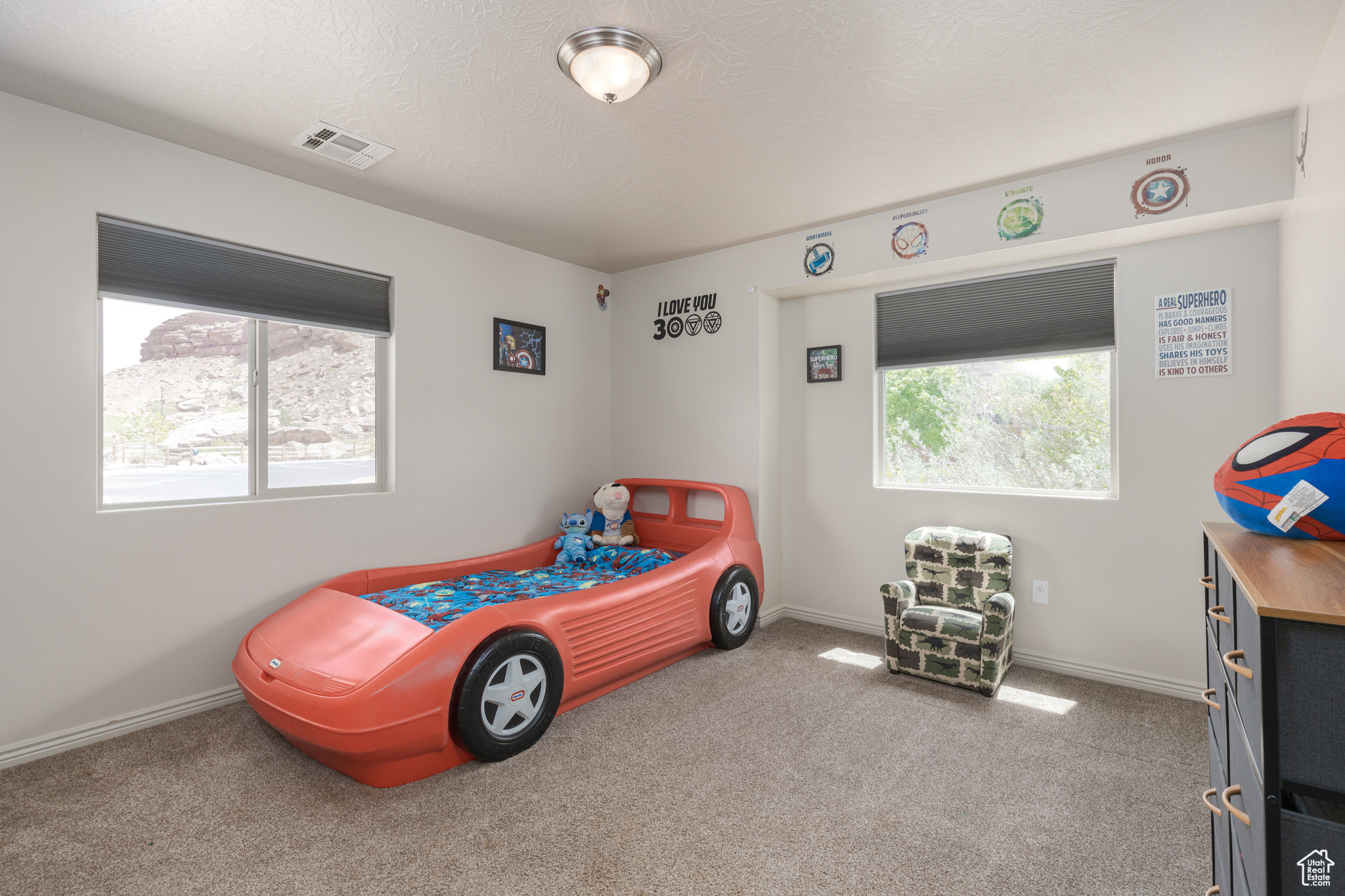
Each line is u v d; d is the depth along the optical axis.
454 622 2.12
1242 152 2.36
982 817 1.85
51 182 2.17
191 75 1.97
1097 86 2.05
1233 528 1.35
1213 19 1.71
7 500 2.09
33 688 2.14
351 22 1.71
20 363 2.11
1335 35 1.72
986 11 1.68
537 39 1.79
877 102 2.15
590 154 2.54
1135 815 1.86
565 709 2.57
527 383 3.85
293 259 2.81
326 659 2.08
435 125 2.30
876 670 3.04
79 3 1.61
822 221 3.37
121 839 1.73
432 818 1.84
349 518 2.98
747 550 3.51
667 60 1.90
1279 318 2.48
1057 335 3.05
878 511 3.61
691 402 4.05
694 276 4.02
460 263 3.46
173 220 2.43
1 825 1.79
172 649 2.45
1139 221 2.56
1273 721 0.74
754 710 2.58
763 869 1.62
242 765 2.12
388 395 3.19
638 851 1.69
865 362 3.65
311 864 1.64
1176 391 2.72
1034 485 3.21
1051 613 3.05
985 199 2.93
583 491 4.25
